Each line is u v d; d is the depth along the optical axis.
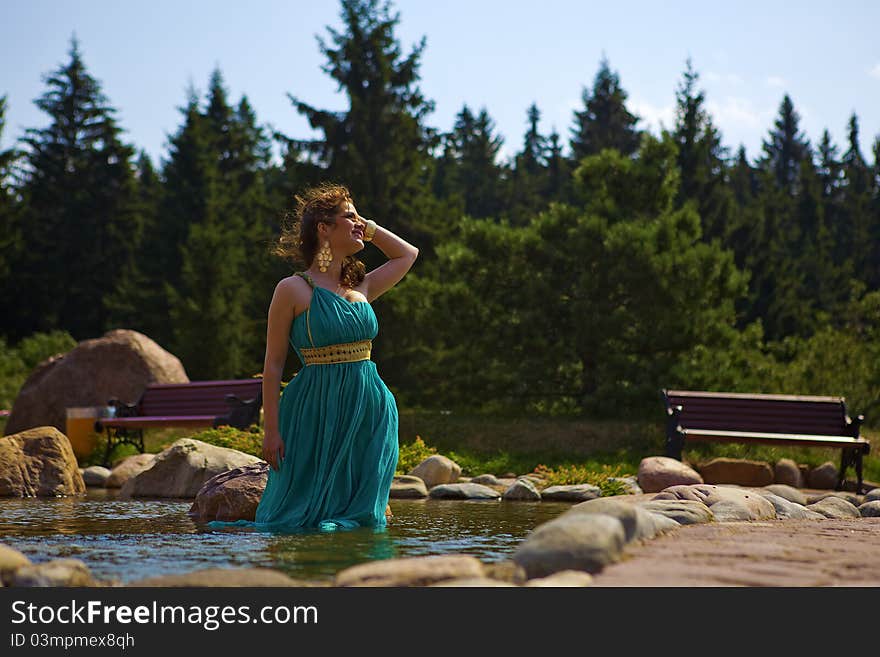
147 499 6.86
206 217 35.25
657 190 16.89
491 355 16.59
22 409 13.70
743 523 4.25
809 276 39.69
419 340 22.86
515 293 16.48
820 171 60.06
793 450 12.45
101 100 43.16
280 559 3.30
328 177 25.72
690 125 32.22
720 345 15.73
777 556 2.96
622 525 3.07
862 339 17.84
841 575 2.64
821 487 10.12
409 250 5.36
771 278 30.81
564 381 16.69
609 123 52.56
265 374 4.81
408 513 5.61
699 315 15.56
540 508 6.08
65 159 42.31
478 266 16.59
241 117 49.25
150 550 3.58
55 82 42.84
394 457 4.94
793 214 46.72
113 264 40.91
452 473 8.52
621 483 7.79
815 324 29.38
